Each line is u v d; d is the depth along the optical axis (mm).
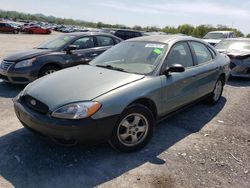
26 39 30094
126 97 3463
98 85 3539
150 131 3854
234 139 4312
